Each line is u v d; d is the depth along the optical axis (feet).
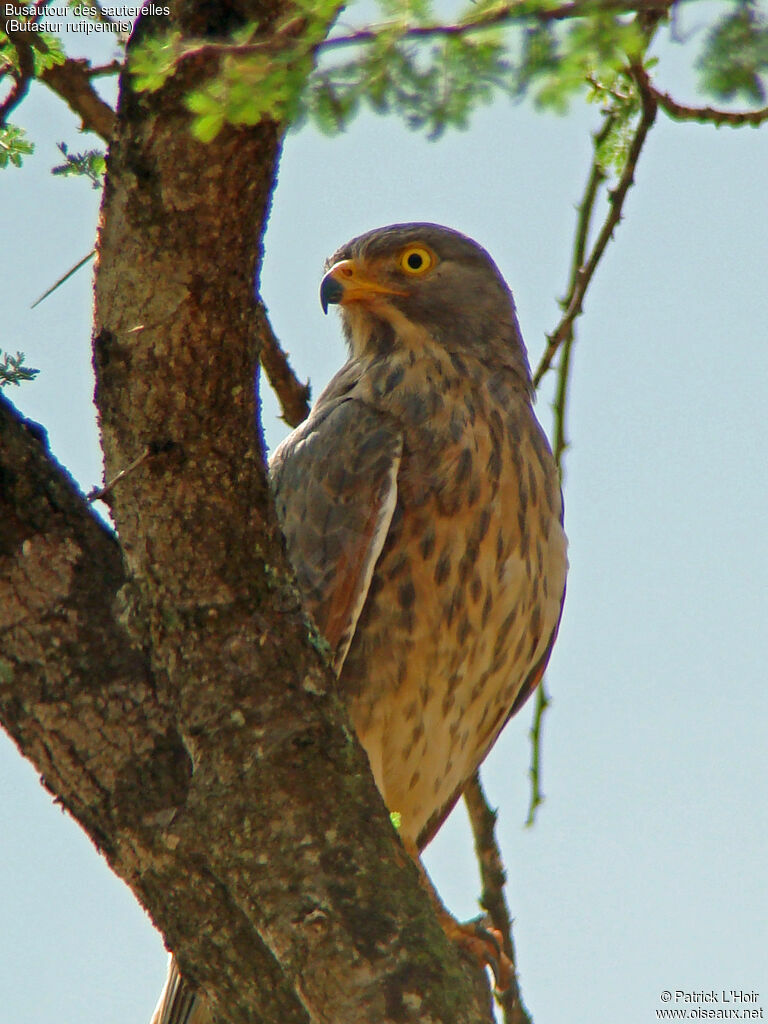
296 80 13.82
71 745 22.11
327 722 21.29
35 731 22.20
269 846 20.38
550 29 13.12
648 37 14.39
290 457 36.91
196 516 21.20
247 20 18.30
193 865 21.53
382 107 13.70
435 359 37.60
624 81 31.14
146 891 22.09
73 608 22.30
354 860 20.20
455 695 35.94
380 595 34.86
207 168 18.92
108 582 22.62
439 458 35.58
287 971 19.94
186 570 21.36
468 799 36.91
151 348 20.27
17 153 26.55
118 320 20.31
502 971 33.71
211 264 19.74
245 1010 21.61
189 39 17.35
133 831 21.84
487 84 13.37
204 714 21.22
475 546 35.22
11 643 22.22
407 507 35.19
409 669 35.06
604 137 32.24
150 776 21.94
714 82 12.89
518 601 36.04
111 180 19.74
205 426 20.89
